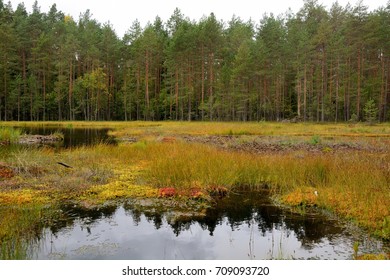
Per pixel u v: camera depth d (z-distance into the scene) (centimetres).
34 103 5819
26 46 6191
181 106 5628
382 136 2458
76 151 1491
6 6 7056
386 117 4931
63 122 5156
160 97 5978
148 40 5759
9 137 2170
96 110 5928
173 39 5788
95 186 938
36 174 1035
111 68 6444
